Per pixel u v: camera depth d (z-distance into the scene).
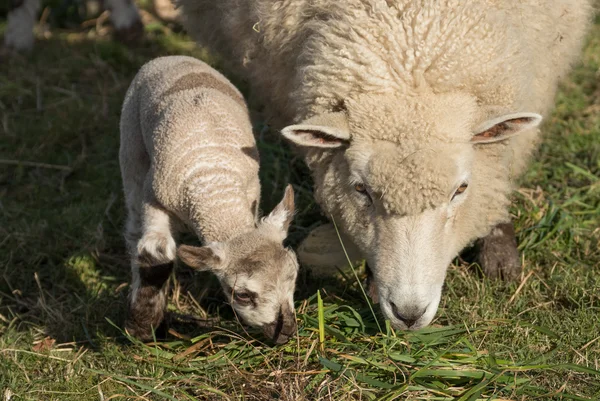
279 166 16.06
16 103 19.52
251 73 13.24
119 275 13.97
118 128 18.27
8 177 16.91
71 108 18.92
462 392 10.41
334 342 11.19
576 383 10.82
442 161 10.09
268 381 10.68
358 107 10.45
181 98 11.79
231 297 10.47
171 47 22.02
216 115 11.61
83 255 14.30
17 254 14.50
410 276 10.26
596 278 12.82
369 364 10.83
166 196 11.20
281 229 10.77
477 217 11.54
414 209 10.26
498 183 11.61
